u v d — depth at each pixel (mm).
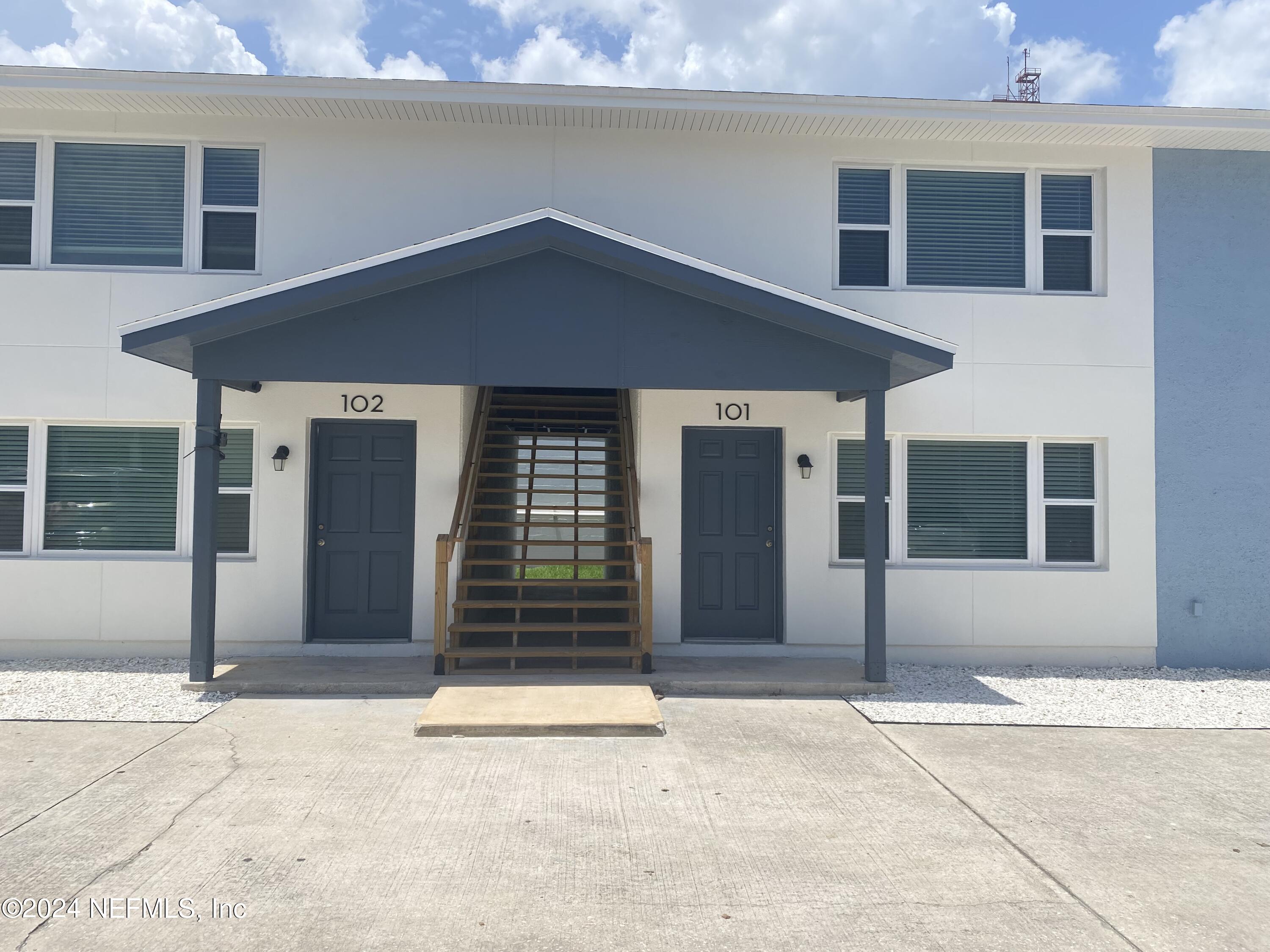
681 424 9555
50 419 9164
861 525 9680
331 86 8688
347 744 6375
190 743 6363
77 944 3670
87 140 9297
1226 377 9734
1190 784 5793
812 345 7629
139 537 9258
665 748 6426
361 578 9398
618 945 3729
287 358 7422
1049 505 9766
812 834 4914
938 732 6953
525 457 11367
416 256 7211
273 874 4328
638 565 9367
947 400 9586
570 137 9500
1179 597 9609
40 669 8578
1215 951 3742
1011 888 4285
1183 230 9750
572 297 7488
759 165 9594
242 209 9375
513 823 5004
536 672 8375
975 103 8984
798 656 9477
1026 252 9805
